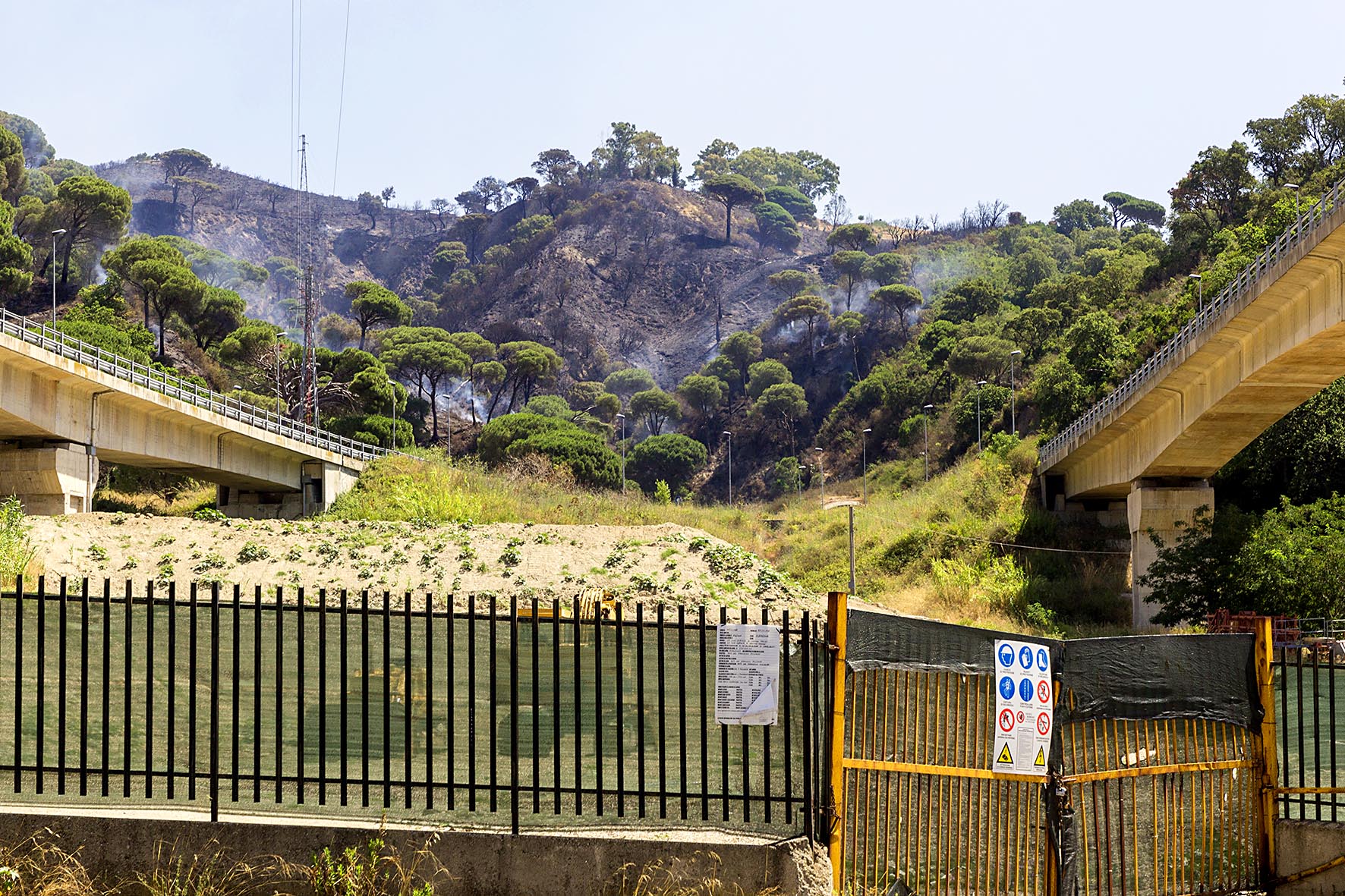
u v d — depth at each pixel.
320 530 33.72
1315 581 43.47
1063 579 63.19
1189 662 11.55
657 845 9.38
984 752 10.33
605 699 15.88
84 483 59.59
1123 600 59.56
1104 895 11.02
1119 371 84.75
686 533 33.34
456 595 28.55
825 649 9.91
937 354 155.38
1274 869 11.76
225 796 10.80
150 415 65.12
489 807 10.74
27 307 142.88
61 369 55.78
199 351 136.75
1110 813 11.03
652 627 10.05
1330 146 112.88
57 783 10.67
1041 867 10.55
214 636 9.73
